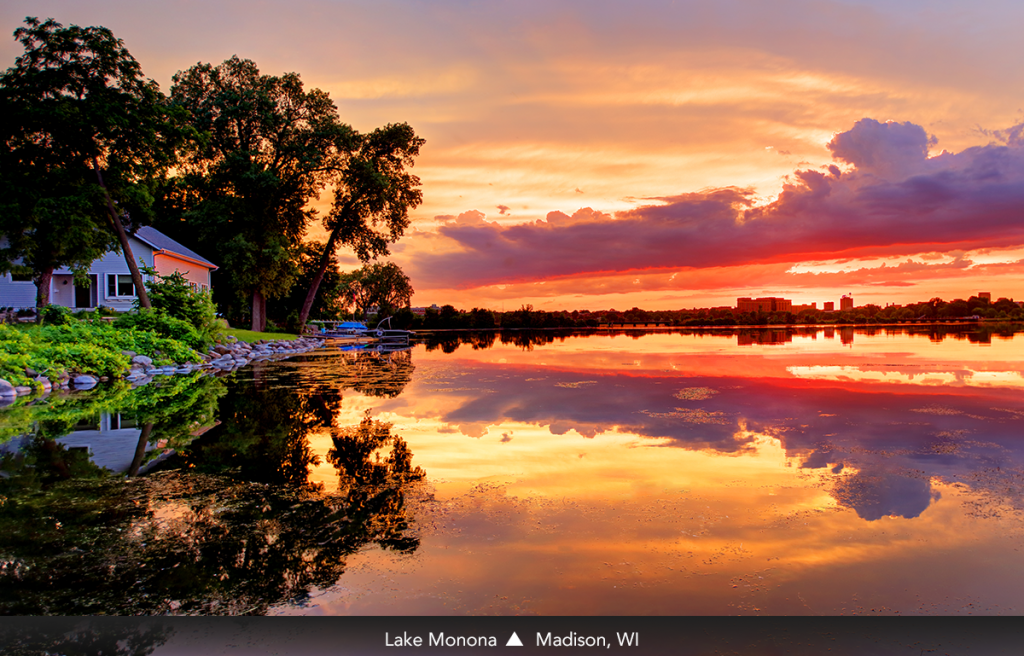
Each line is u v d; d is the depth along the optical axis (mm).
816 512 3137
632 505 3277
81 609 2193
